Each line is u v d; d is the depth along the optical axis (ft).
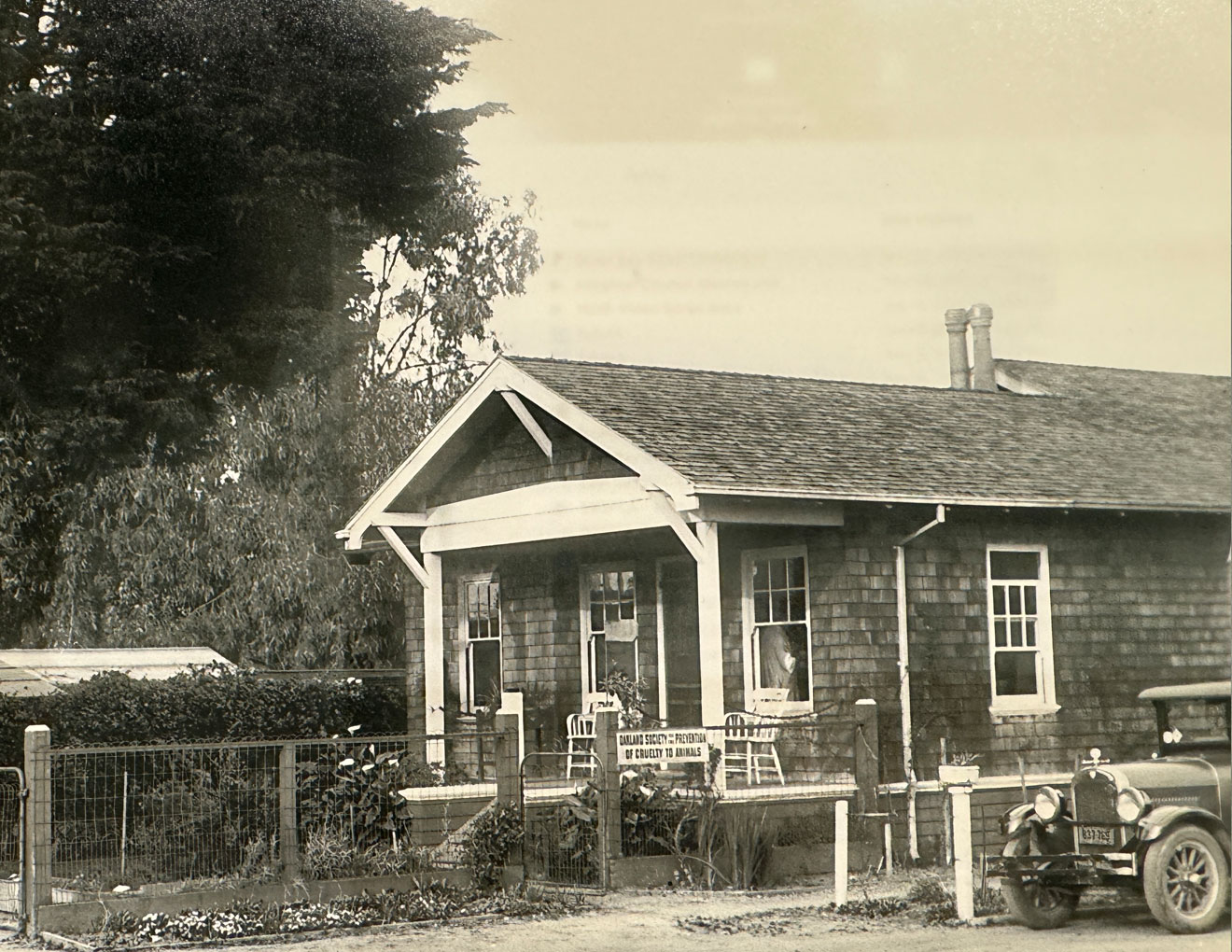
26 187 87.86
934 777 49.96
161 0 90.53
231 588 83.51
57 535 85.15
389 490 60.80
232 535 83.66
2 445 84.28
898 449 54.80
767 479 47.93
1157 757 39.70
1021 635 53.11
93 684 52.47
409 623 65.62
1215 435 62.90
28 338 86.74
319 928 37.96
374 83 90.02
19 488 84.64
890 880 44.57
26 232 85.97
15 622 84.69
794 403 58.75
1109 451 59.21
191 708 53.83
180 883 42.60
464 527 58.95
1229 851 36.29
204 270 91.20
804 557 52.03
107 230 87.66
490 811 44.47
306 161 91.45
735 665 54.29
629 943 35.06
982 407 63.57
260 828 47.62
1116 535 55.36
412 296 95.04
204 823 46.75
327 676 65.00
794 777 50.57
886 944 34.53
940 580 51.72
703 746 45.32
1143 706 54.34
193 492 85.97
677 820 45.19
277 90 92.68
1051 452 58.08
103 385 85.92
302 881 41.39
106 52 90.58
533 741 60.49
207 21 90.94
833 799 47.14
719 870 44.14
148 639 82.07
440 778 51.16
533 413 57.62
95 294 87.97
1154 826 35.32
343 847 43.91
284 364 91.25
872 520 50.67
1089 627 54.03
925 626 51.13
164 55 91.45
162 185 90.58
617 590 59.57
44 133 88.48
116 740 50.85
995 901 39.96
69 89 89.76
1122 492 53.52
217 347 90.48
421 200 92.27
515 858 43.88
